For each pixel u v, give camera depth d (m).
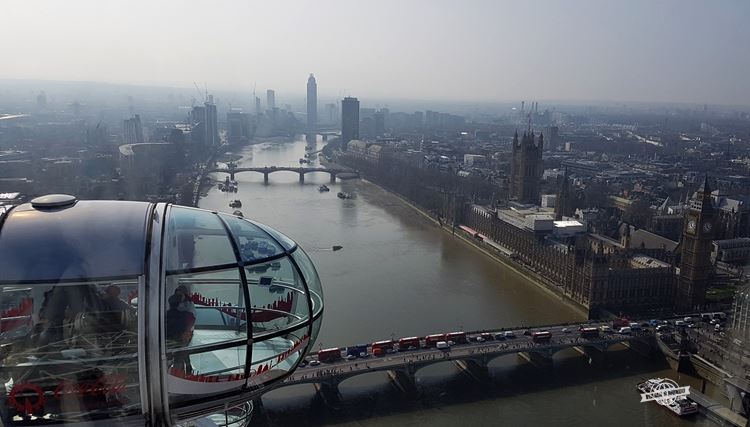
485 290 198.38
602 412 120.94
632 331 155.50
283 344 27.20
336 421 115.31
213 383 24.80
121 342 22.80
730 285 196.12
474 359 137.62
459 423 116.12
